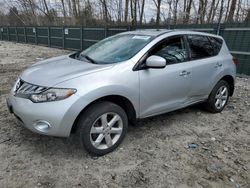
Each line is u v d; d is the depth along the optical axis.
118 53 3.51
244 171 2.99
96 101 3.00
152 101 3.48
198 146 3.52
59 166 2.90
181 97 3.93
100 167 2.93
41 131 2.79
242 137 3.87
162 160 3.13
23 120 2.88
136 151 3.29
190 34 4.10
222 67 4.53
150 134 3.79
